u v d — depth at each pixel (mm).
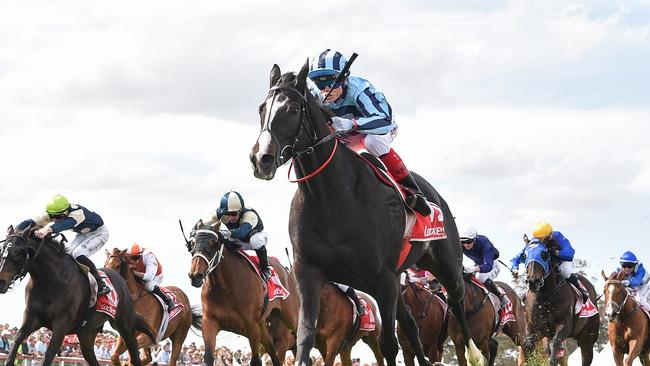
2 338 16859
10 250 11148
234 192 12820
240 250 12648
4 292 11164
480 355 9359
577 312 14898
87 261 12180
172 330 16031
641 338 16312
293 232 7230
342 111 7691
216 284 12266
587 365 15867
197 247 12078
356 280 7324
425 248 8117
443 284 8984
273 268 13680
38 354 17344
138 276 15500
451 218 8859
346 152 7301
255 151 6629
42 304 11547
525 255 14922
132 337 13242
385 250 7301
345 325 13578
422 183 8516
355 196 7164
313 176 7020
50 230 11500
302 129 6867
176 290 16625
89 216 12312
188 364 21547
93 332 12492
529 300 14758
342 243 7109
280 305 13523
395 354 7570
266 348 13234
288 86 6855
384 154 7730
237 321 12445
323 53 7621
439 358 15219
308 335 7004
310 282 7188
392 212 7383
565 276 14727
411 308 14773
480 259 15352
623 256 16531
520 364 16188
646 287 16516
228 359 21859
